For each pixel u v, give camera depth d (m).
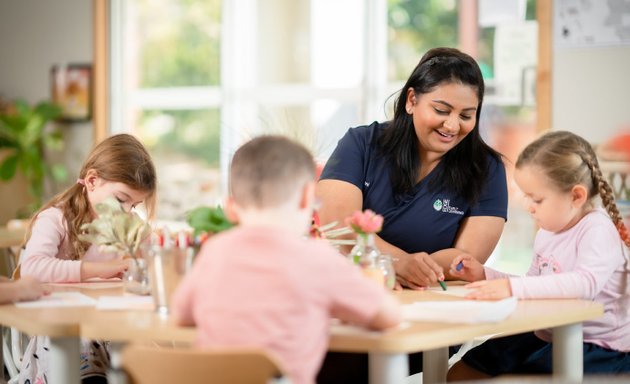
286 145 1.72
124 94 6.56
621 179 4.37
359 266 2.07
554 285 2.11
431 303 1.97
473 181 2.55
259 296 1.59
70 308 1.97
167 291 1.90
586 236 2.21
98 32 6.49
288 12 5.98
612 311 2.25
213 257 1.66
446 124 2.38
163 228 2.09
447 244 2.62
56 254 2.48
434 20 5.36
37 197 6.53
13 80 6.80
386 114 2.82
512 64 4.96
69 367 1.86
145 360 1.54
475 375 2.42
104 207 2.14
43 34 6.72
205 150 6.27
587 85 4.62
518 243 4.84
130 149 2.49
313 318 1.60
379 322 1.67
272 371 1.47
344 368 2.51
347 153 2.62
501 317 1.80
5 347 2.80
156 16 6.44
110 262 2.44
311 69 5.91
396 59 5.58
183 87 6.37
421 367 2.78
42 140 6.73
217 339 1.60
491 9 5.05
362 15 5.70
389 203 2.59
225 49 6.21
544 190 2.26
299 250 1.62
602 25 4.56
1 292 2.02
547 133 2.35
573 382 1.89
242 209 1.72
